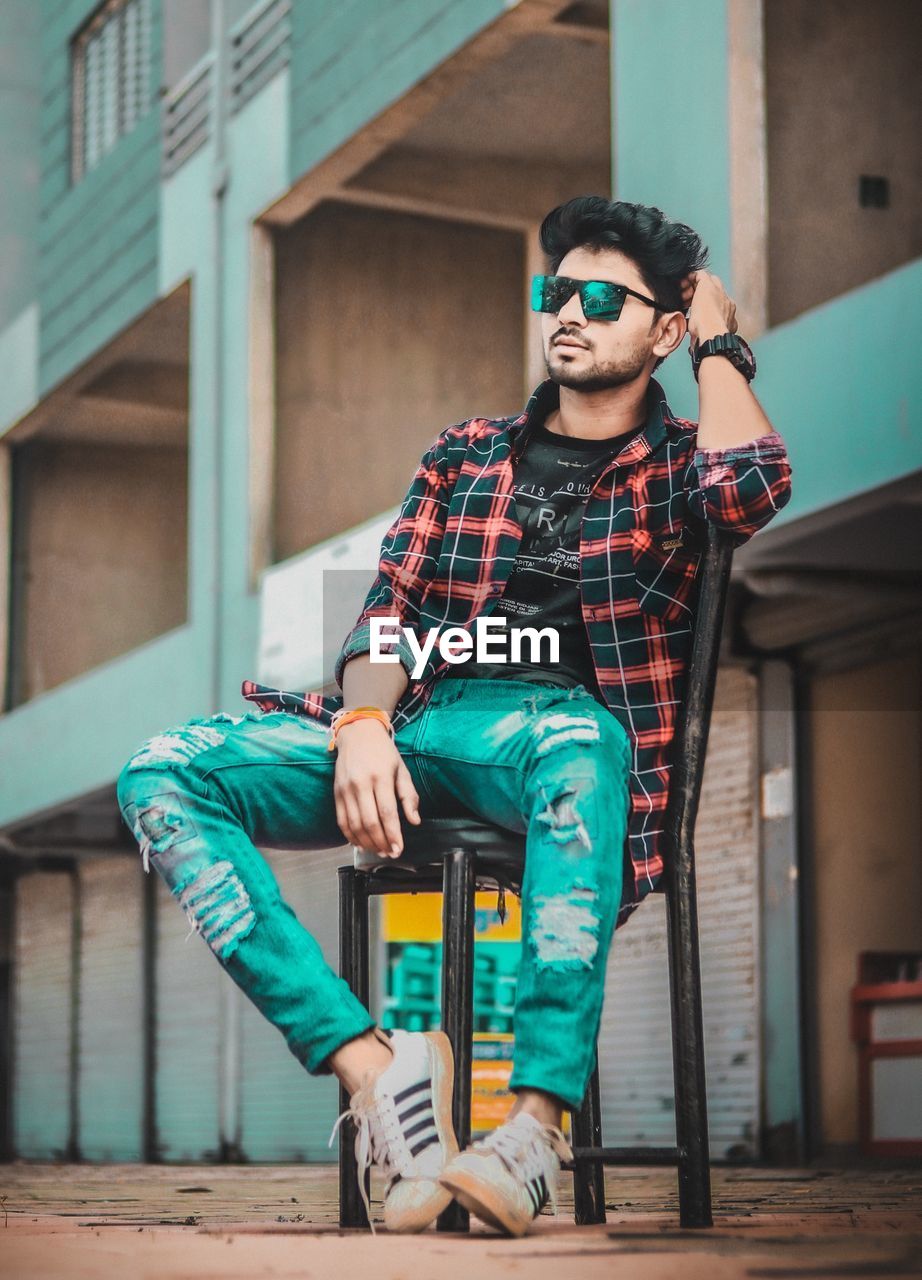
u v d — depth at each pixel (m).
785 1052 10.27
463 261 14.71
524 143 13.45
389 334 14.41
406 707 2.65
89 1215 3.55
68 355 16.91
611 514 2.70
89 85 17.30
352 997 2.42
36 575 18.73
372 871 2.69
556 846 2.38
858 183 9.08
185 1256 1.97
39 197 17.86
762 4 9.00
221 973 15.59
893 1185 5.94
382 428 14.28
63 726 16.41
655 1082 11.14
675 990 2.55
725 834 10.95
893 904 9.75
